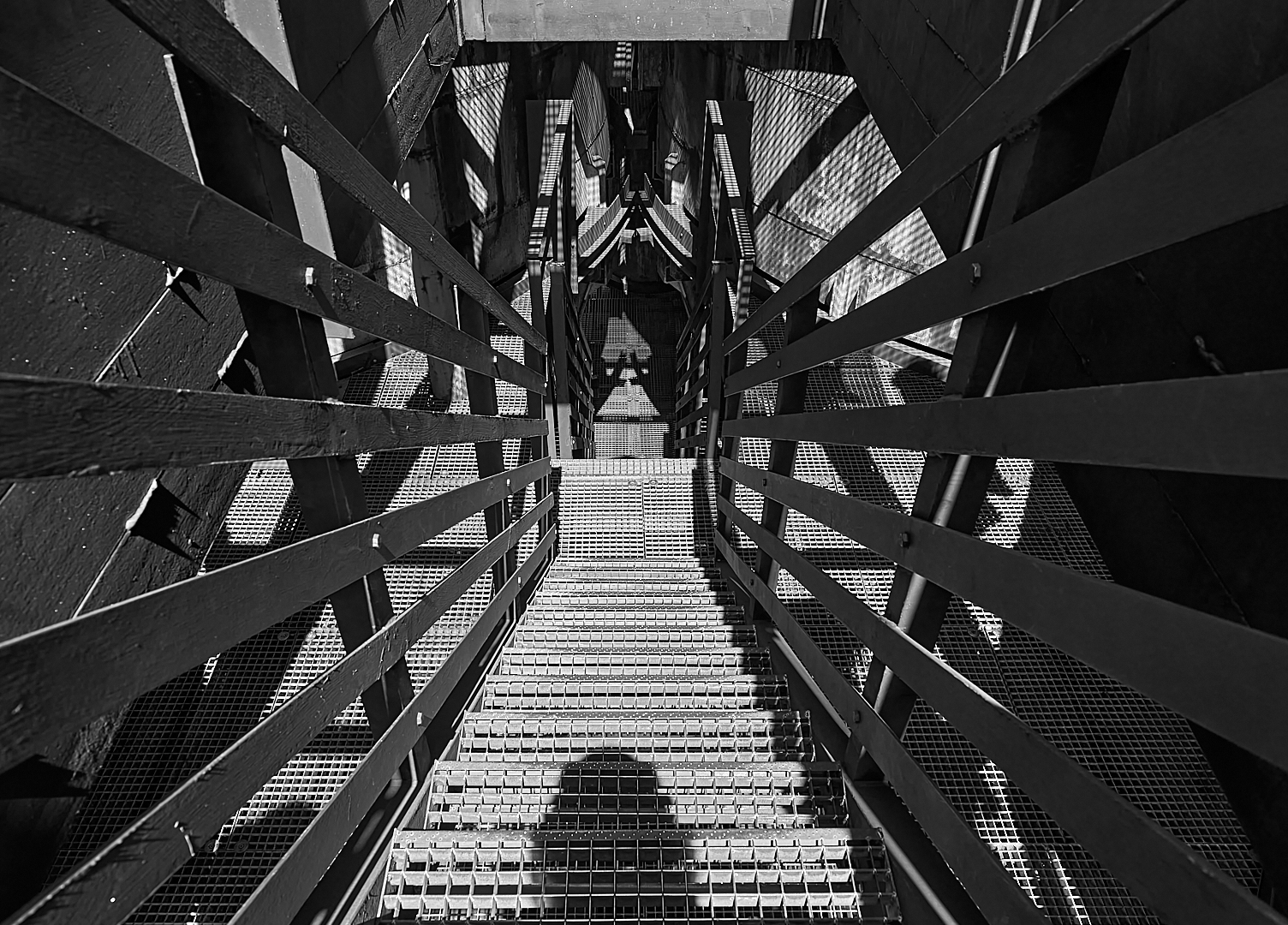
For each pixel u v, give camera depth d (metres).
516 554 3.88
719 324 5.52
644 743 2.65
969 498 1.39
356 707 3.53
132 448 0.79
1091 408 0.92
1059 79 1.02
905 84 3.30
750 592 3.63
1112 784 3.51
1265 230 0.98
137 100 1.48
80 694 0.72
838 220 5.18
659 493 5.61
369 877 1.76
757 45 5.31
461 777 2.31
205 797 0.93
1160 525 1.33
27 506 1.31
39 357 1.27
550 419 6.12
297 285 1.22
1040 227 1.05
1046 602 1.04
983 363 1.27
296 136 1.25
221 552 4.49
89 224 0.74
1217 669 0.73
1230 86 1.03
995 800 3.38
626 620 3.94
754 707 2.95
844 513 1.98
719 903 1.89
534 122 5.88
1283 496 1.01
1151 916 3.03
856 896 1.90
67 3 1.27
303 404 1.21
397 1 3.41
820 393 6.21
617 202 8.83
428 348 1.94
